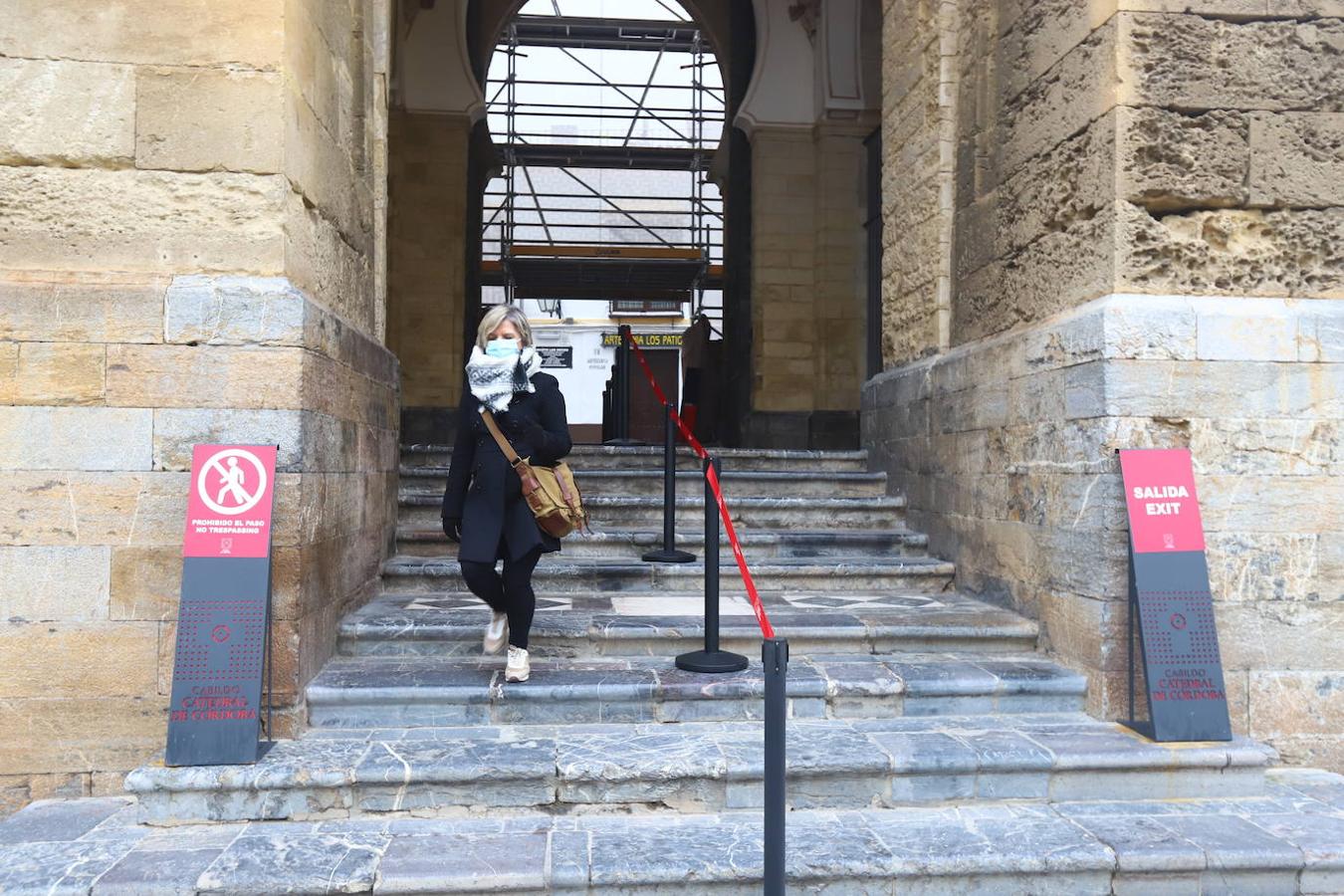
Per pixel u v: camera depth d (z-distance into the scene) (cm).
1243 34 426
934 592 569
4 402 368
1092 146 438
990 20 555
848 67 1234
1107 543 407
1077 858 313
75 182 377
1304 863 315
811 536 608
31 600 369
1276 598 414
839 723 401
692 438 455
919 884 311
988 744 371
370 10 555
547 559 597
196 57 379
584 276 2167
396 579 540
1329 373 418
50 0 377
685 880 302
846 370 1263
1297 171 429
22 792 368
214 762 343
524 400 396
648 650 454
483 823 338
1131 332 409
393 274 1183
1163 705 380
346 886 292
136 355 372
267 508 365
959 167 596
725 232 1513
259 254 381
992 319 545
